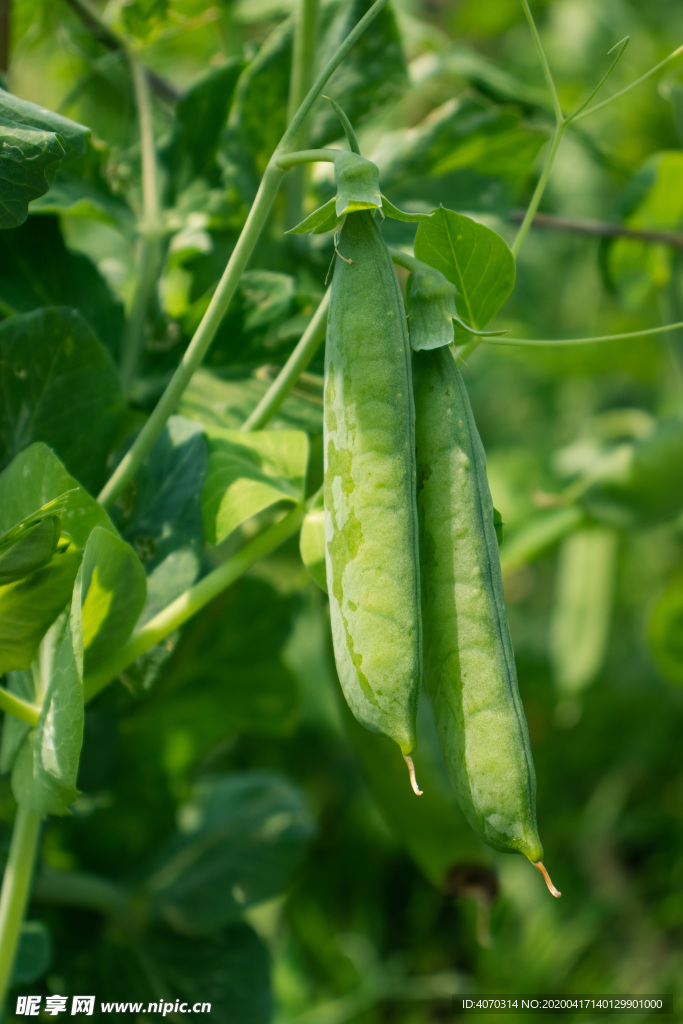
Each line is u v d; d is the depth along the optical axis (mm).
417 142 436
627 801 892
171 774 521
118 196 418
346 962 742
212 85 417
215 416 395
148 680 377
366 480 322
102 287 412
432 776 435
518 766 319
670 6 854
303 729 807
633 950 794
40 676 360
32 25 492
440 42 559
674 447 567
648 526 590
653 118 809
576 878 845
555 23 863
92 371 370
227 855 517
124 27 437
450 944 792
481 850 439
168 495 375
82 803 482
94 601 348
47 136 345
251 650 490
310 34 410
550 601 996
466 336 366
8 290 395
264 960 490
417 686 319
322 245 432
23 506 348
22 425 368
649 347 811
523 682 906
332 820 819
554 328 918
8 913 365
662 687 903
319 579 354
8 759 362
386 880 820
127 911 492
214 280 420
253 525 472
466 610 324
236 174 416
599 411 976
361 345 326
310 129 426
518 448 911
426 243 351
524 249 906
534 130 439
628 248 551
